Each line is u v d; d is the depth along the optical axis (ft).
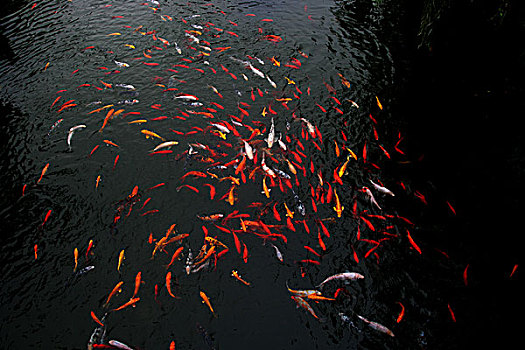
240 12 38.11
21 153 23.93
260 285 16.61
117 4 40.96
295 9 38.60
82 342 15.08
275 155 22.50
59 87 29.40
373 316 15.43
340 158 22.40
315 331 15.08
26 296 16.69
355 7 38.52
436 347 14.40
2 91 29.32
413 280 16.53
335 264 17.24
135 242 18.61
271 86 28.37
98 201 20.72
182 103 26.96
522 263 16.71
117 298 16.44
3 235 19.19
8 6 41.68
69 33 36.17
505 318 14.99
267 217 19.21
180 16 37.70
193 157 22.74
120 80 29.58
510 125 22.27
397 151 22.63
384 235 18.33
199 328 15.29
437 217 18.95
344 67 30.17
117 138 24.61
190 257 17.71
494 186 19.83
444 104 25.41
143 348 14.75
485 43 26.32
